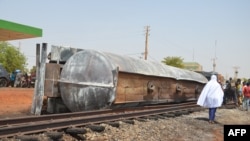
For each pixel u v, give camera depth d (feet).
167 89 58.49
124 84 44.11
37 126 25.39
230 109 70.44
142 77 48.91
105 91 42.09
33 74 109.91
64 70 46.29
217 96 43.68
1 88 83.15
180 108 56.49
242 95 80.84
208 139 32.68
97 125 29.58
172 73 61.31
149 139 29.45
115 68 42.06
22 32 82.07
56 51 49.34
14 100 67.10
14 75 104.58
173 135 32.78
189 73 72.49
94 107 43.21
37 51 48.01
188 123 41.73
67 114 34.40
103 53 43.83
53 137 24.11
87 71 43.91
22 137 22.47
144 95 49.49
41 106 46.73
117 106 43.32
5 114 46.62
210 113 44.57
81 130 26.61
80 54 45.24
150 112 44.19
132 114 39.37
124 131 31.09
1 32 83.20
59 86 46.96
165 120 41.55
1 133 22.66
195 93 73.82
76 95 44.62
